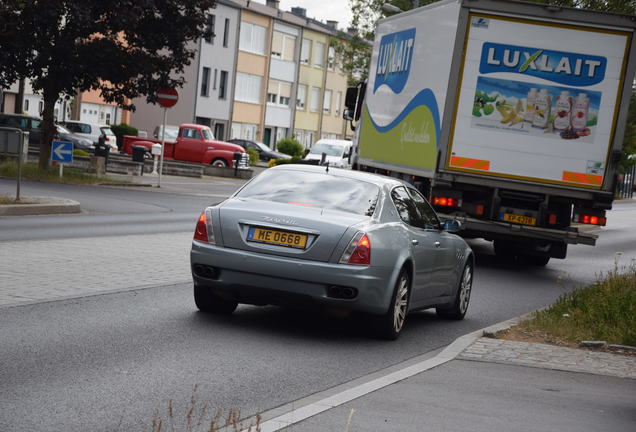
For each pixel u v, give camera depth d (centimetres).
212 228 1092
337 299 1048
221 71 8800
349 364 973
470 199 2031
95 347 948
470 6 1939
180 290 1362
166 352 950
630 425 758
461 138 1964
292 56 9844
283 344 1048
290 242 1060
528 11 1927
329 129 10769
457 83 1958
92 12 3488
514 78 1945
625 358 1080
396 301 1112
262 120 9438
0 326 1014
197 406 753
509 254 2403
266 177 1180
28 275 1365
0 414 690
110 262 1577
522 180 1953
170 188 3803
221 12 8656
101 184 3544
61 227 2050
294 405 779
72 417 696
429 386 870
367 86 2636
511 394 856
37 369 838
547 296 1736
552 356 1067
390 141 2314
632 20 1902
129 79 3603
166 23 3656
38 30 3450
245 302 1106
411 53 2214
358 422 718
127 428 676
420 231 1202
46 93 3550
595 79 1925
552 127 1941
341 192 1136
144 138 5544
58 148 3105
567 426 741
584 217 1970
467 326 1324
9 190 2831
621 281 1519
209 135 5494
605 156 1934
